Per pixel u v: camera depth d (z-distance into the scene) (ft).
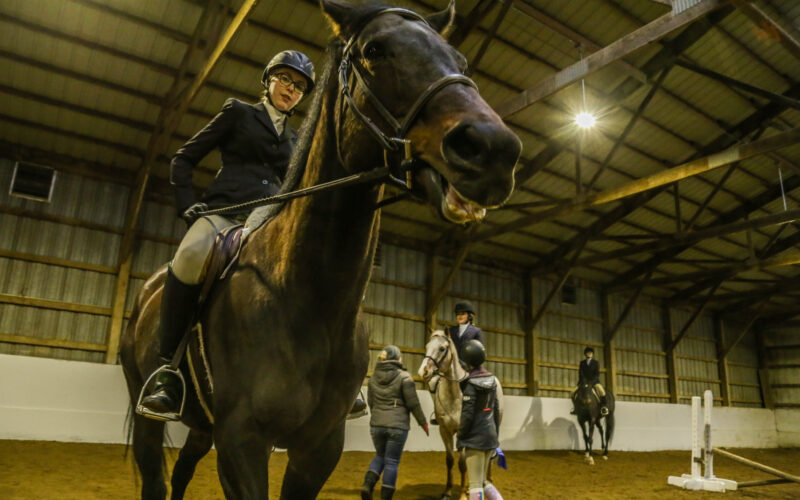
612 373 50.34
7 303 26.53
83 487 15.90
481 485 10.85
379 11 4.09
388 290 38.93
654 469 30.96
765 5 29.17
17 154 27.55
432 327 39.78
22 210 27.43
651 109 34.58
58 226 28.37
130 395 6.87
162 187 31.27
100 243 29.35
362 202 4.17
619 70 30.27
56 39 23.07
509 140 2.96
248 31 24.17
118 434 25.21
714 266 52.80
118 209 30.14
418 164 3.43
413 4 25.14
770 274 55.57
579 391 34.76
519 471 26.86
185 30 23.45
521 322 46.24
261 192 5.61
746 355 65.00
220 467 4.19
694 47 31.07
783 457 45.98
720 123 37.14
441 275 41.96
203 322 4.88
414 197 3.72
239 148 5.69
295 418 4.17
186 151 5.47
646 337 55.42
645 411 46.39
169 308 4.90
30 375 24.07
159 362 5.22
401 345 38.68
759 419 57.82
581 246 43.65
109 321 28.81
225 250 5.01
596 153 36.81
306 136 4.72
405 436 15.80
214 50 21.40
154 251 30.73
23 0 21.52
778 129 37.50
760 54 32.17
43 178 28.19
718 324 62.64
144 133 28.14
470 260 44.09
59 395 24.45
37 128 27.02
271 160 5.82
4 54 23.38
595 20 27.94
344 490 18.78
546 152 35.37
